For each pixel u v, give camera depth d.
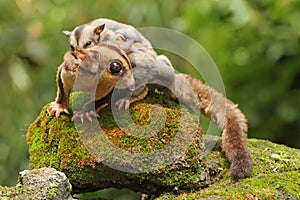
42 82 12.52
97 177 6.60
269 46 13.83
